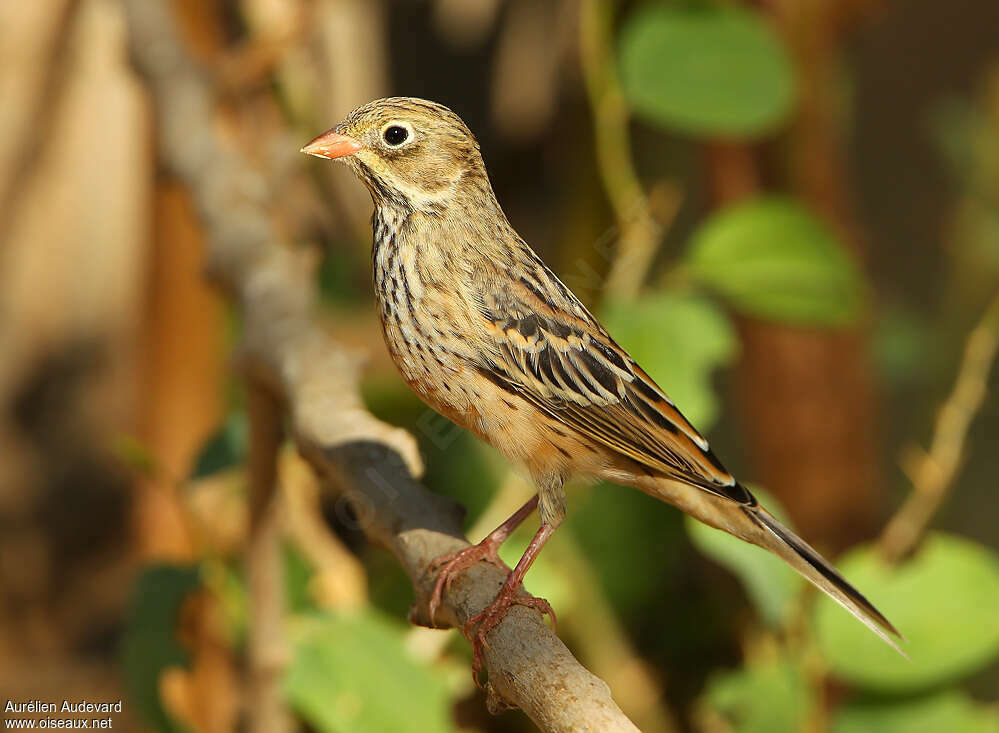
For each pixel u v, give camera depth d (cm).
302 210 1159
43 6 1224
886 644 796
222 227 840
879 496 1270
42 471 1377
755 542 779
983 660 789
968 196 1562
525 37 1293
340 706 770
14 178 1260
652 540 1174
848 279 905
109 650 1349
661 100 898
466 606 622
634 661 1104
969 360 880
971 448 1572
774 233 894
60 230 1287
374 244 804
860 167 1917
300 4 1019
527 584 932
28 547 1374
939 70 1953
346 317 1179
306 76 1112
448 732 802
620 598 1171
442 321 771
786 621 828
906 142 1933
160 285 1071
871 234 1884
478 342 770
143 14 984
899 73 1948
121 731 1195
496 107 1315
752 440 1213
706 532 829
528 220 1319
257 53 980
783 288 911
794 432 1173
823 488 1179
